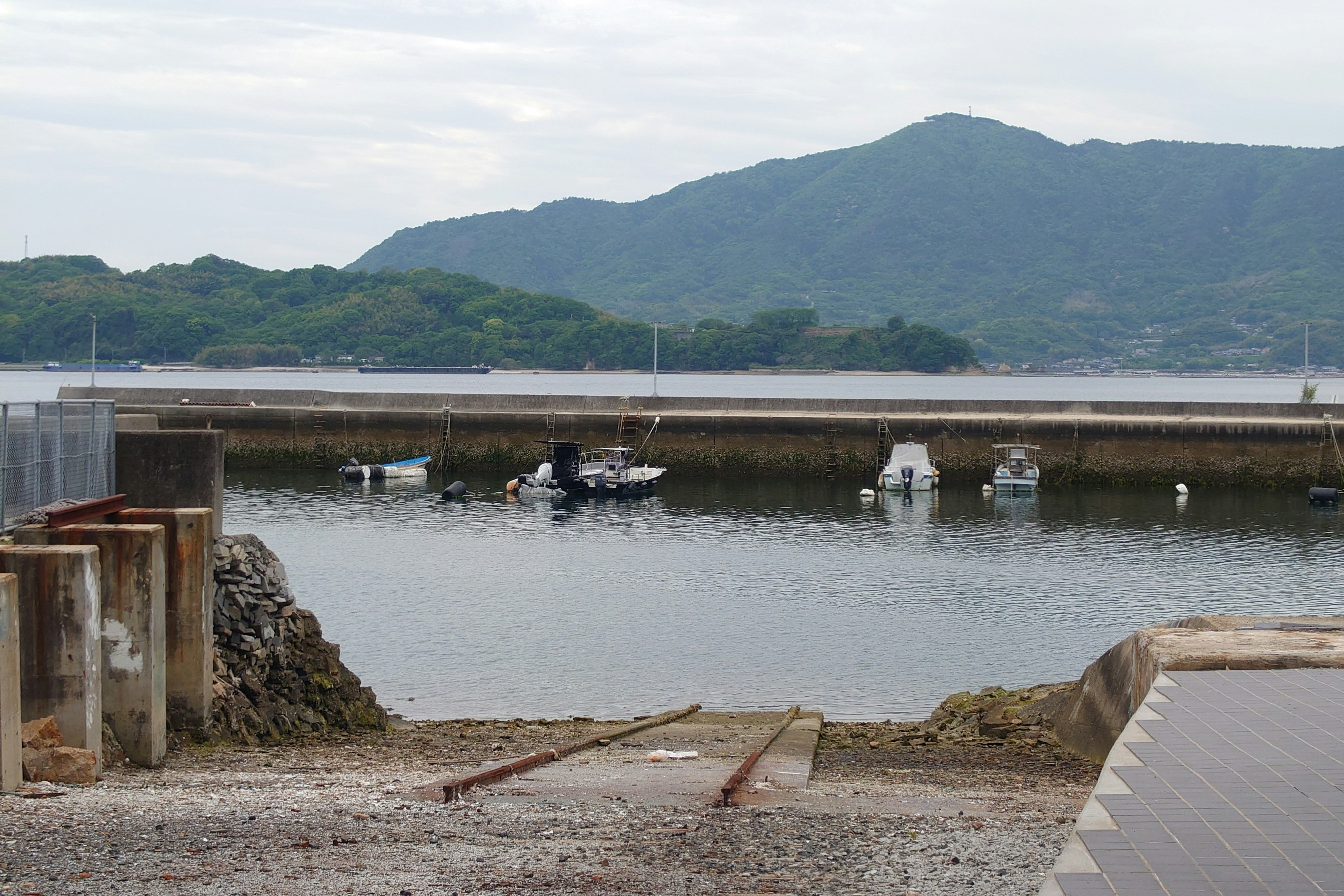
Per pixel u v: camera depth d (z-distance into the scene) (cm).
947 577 4116
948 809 1256
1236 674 1326
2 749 1308
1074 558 4519
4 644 1311
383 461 7481
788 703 2655
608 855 1000
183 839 1061
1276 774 956
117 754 1627
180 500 2025
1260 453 6806
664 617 3481
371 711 2177
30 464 1705
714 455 7231
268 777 1516
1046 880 774
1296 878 746
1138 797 902
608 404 7869
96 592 1546
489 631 3291
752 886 902
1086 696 1875
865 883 911
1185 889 730
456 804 1246
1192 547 4769
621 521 5478
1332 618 1689
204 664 1812
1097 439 6962
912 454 6812
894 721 2503
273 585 2094
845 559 4469
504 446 7419
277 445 7531
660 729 2192
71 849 1017
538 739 2069
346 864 969
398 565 4294
